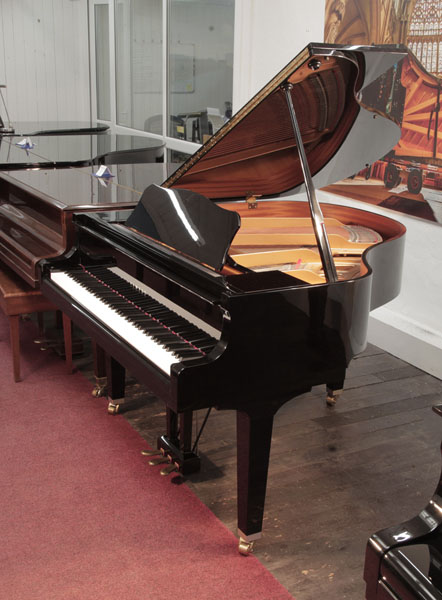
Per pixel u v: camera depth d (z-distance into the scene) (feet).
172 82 23.88
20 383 12.54
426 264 13.96
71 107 32.24
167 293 8.63
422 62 13.17
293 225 12.17
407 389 12.76
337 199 16.34
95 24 30.17
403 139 13.98
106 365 11.41
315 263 10.06
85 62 31.63
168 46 23.67
